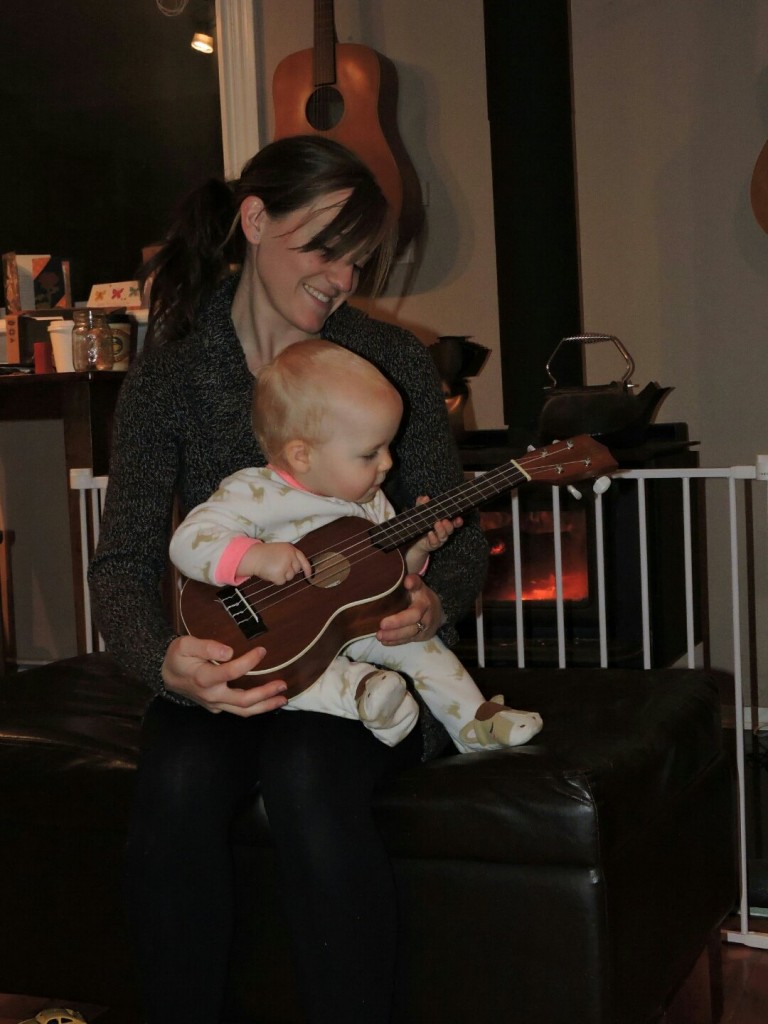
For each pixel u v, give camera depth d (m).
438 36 3.35
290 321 1.52
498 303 3.10
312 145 1.48
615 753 1.45
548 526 2.77
